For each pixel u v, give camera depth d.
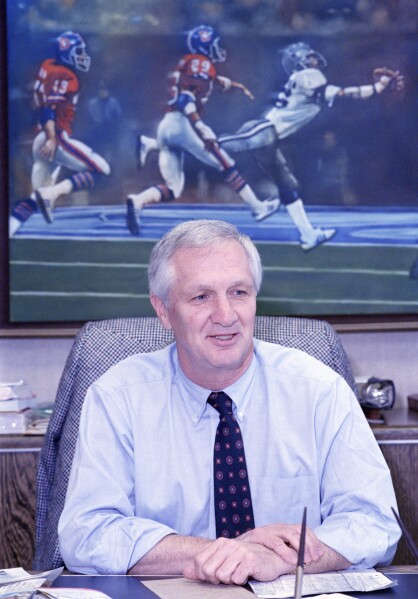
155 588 1.39
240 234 1.75
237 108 2.88
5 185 2.85
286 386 1.80
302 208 2.89
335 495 1.71
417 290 2.90
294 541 1.50
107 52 2.86
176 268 1.70
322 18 2.88
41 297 2.87
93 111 2.86
